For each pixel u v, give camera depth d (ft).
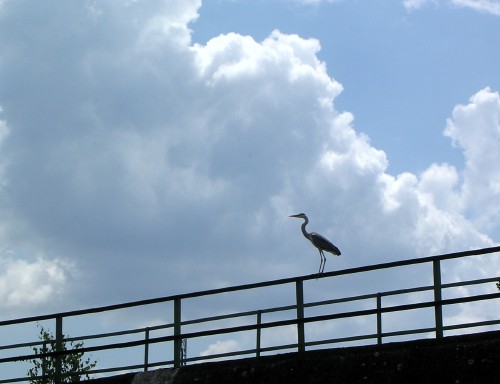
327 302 54.13
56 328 63.10
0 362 63.57
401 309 50.93
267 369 53.01
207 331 56.59
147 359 58.90
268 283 55.52
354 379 50.16
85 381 60.59
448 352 48.14
